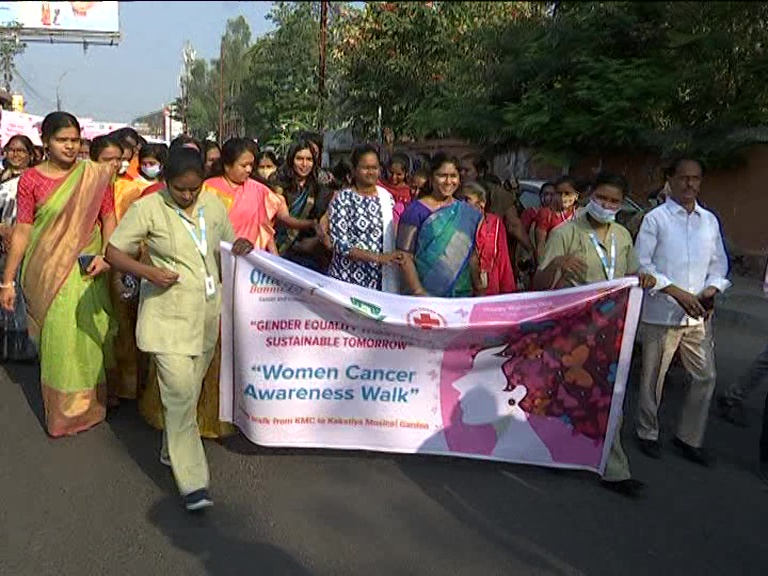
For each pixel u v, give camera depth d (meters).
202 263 3.79
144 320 3.72
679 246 4.54
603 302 4.08
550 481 4.22
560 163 11.23
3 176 6.55
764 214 12.06
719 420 5.59
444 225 4.51
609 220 4.18
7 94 27.06
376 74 13.88
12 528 3.50
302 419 4.27
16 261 4.50
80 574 3.15
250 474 4.14
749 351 7.91
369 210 4.82
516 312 4.10
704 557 3.51
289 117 21.44
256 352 4.21
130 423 4.90
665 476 4.45
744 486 4.38
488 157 13.20
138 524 3.58
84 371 4.63
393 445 4.29
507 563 3.34
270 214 5.17
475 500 3.94
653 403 4.74
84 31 24.95
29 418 4.93
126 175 5.35
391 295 4.16
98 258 4.54
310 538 3.49
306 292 4.11
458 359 4.19
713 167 12.11
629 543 3.60
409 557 3.36
